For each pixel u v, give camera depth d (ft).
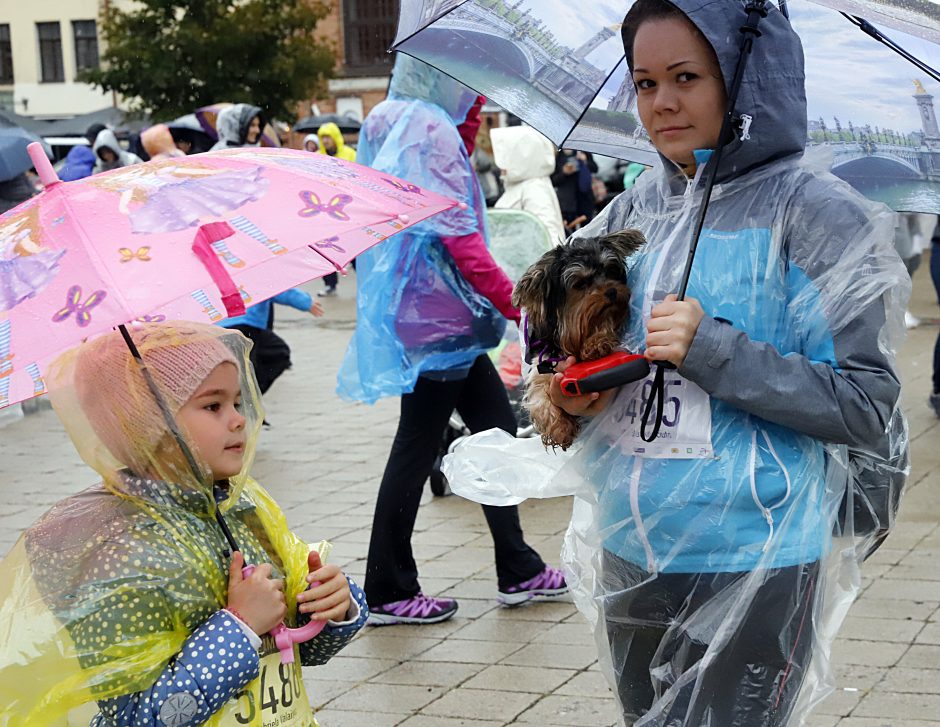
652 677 8.89
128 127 92.53
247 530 8.64
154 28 87.40
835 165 10.59
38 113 135.74
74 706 7.53
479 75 10.91
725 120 8.34
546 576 16.67
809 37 10.28
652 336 8.19
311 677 14.61
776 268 8.46
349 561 19.10
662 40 8.48
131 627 7.58
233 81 86.89
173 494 7.93
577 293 8.73
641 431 8.61
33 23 134.10
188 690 7.55
